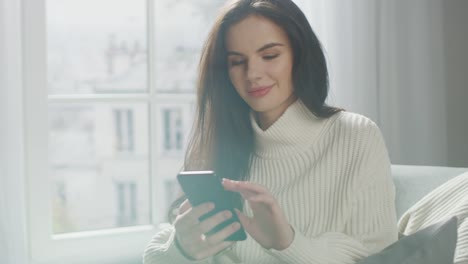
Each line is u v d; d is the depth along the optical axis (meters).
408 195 1.62
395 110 2.71
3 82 2.02
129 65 9.28
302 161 1.46
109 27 9.19
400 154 2.73
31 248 2.21
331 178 1.43
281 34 1.34
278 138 1.45
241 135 1.51
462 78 3.00
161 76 8.38
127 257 2.36
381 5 2.70
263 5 1.33
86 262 2.30
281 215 1.10
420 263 1.02
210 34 1.43
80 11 9.14
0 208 2.02
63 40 9.12
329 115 1.47
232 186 1.06
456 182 1.43
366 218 1.36
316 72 1.42
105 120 10.02
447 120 2.98
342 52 2.55
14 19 2.07
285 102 1.45
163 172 8.84
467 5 2.98
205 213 1.10
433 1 2.80
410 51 2.76
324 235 1.24
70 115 10.05
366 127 1.45
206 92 1.51
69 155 10.06
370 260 1.03
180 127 8.82
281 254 1.15
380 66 2.70
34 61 2.18
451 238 1.07
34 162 2.20
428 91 2.78
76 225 10.06
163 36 8.28
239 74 1.37
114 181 10.16
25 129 2.18
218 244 1.12
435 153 2.80
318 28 2.52
